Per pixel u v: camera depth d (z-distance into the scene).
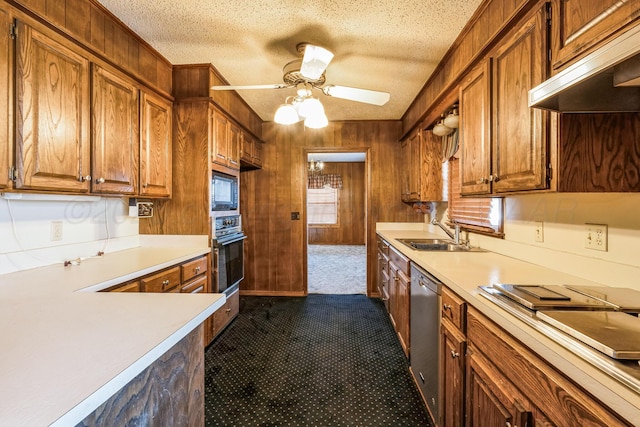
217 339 2.64
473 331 1.16
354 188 8.43
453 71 2.06
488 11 1.57
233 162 2.92
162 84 2.28
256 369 2.16
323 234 8.51
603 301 0.96
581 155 1.07
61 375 0.65
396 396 1.85
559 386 0.72
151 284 1.78
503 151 1.40
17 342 0.80
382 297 3.36
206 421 1.64
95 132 1.67
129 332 0.88
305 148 3.87
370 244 3.83
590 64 0.75
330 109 3.38
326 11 1.68
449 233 2.64
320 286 4.34
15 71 1.26
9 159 1.25
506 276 1.39
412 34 1.90
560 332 0.78
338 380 2.02
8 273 1.57
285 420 1.65
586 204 1.31
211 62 2.33
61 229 1.85
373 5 1.63
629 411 0.55
